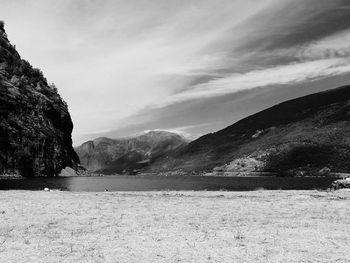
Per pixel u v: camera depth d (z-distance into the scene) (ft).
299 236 61.26
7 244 54.70
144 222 74.23
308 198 123.85
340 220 78.18
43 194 137.08
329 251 51.62
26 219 76.84
